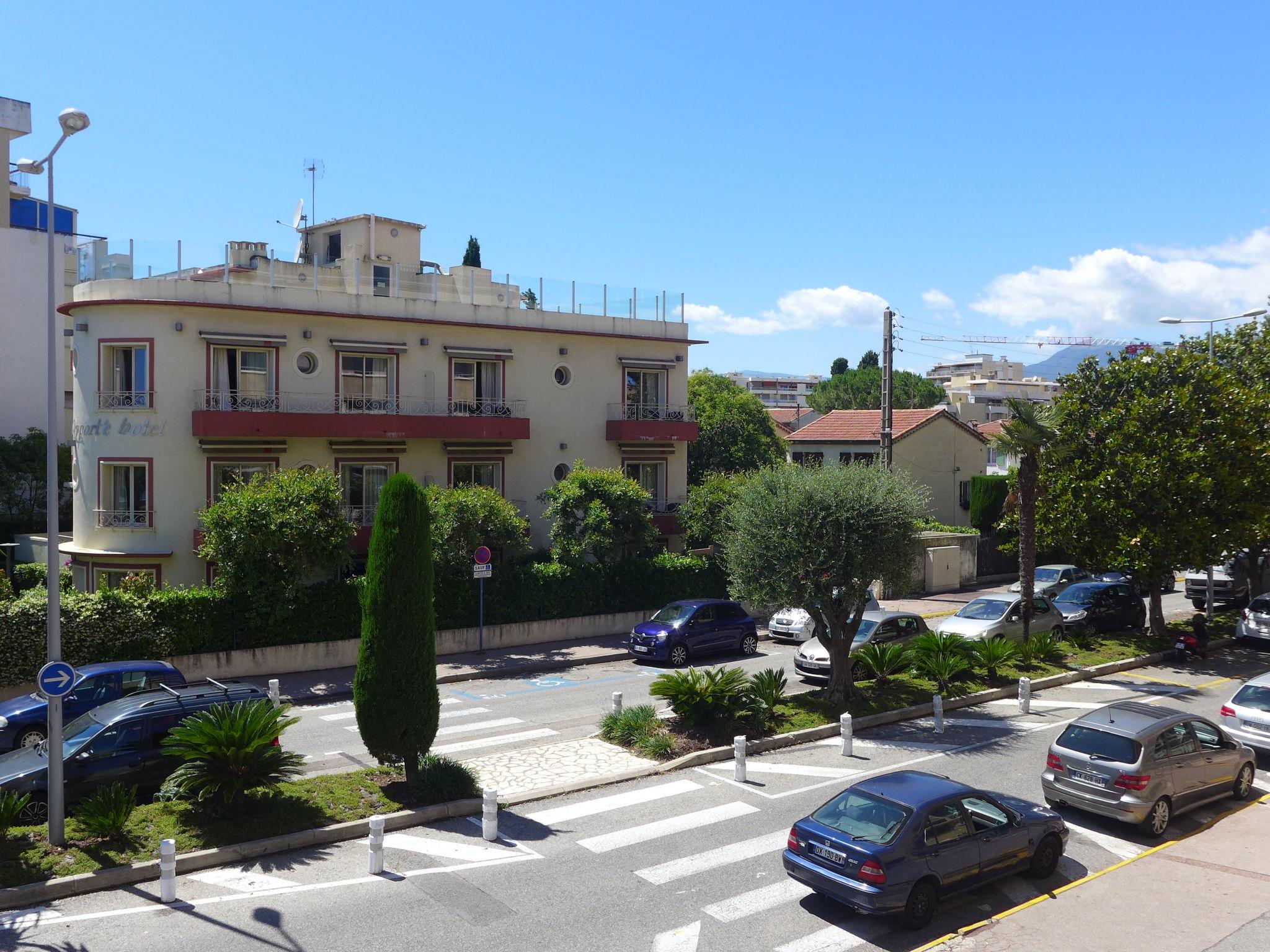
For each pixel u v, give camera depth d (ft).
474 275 111.75
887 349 107.24
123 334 87.71
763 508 64.85
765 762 54.80
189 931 33.09
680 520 110.52
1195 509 82.58
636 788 49.96
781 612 99.14
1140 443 83.71
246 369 91.76
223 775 40.73
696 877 38.52
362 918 34.35
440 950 32.04
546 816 45.60
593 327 113.29
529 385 108.58
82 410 90.27
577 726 63.46
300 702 71.61
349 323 96.63
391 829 43.42
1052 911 36.22
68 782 43.50
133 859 37.86
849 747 56.08
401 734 45.88
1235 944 33.42
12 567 104.88
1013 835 37.50
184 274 90.43
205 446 88.07
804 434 164.86
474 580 90.84
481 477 105.19
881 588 65.00
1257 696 56.13
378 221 138.51
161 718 46.68
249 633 78.07
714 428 154.61
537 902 35.91
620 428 113.19
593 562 102.47
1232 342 101.30
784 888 37.60
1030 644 79.56
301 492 78.64
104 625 70.33
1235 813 48.08
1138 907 36.58
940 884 34.81
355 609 83.25
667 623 87.45
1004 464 208.95
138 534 87.35
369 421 94.63
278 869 38.70
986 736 60.85
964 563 132.16
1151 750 44.57
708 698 57.41
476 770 52.01
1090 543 86.63
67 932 32.89
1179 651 84.74
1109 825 46.14
